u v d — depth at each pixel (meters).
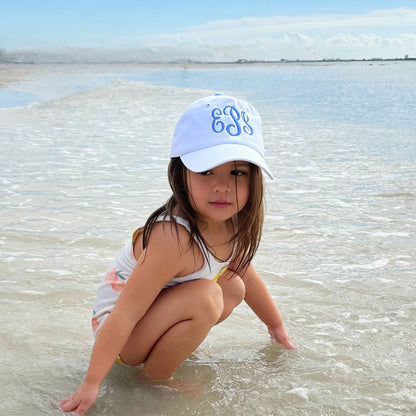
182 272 2.17
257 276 2.51
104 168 6.28
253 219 2.19
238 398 2.07
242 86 21.48
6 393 2.07
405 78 27.80
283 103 14.46
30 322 2.66
